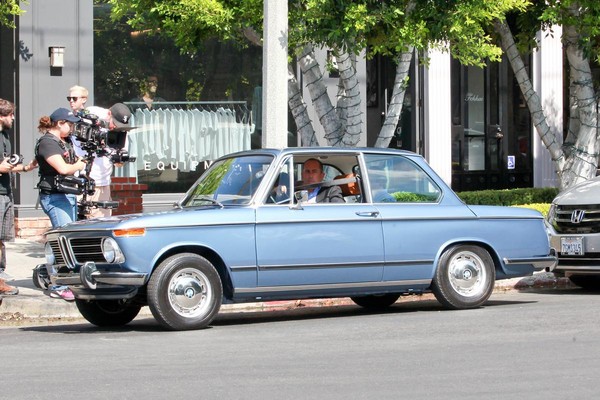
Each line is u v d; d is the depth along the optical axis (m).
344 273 27.53
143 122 46.94
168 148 47.47
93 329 27.48
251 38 37.59
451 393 17.56
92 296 26.19
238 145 48.66
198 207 27.50
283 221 26.84
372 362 20.67
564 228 34.03
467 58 36.62
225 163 28.59
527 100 45.31
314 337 24.31
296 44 35.75
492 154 56.62
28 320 30.06
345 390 17.89
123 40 46.47
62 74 44.50
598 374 19.14
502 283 35.72
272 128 32.75
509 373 19.30
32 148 43.94
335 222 27.39
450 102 53.78
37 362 21.33
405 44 34.97
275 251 26.73
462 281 28.98
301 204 27.19
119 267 25.53
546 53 55.47
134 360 21.36
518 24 45.66
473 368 19.86
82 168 30.61
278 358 21.33
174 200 47.19
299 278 27.08
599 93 44.91
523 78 45.03
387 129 36.94
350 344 23.08
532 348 22.06
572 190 34.69
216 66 48.19
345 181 28.39
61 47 44.28
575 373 19.23
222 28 34.81
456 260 28.97
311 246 27.14
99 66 46.06
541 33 55.16
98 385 18.62
